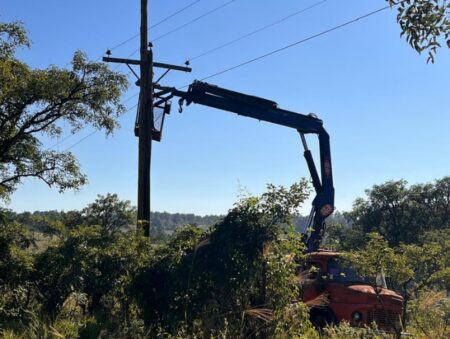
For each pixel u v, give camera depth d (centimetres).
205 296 707
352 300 1143
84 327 786
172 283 723
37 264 902
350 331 927
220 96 1572
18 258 894
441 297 968
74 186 1552
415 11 412
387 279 1195
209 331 679
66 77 1412
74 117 1511
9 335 712
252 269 686
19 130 1422
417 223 4384
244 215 717
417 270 1072
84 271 868
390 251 1002
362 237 4216
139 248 916
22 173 1498
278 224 716
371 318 1117
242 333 672
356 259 1037
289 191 720
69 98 1441
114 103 1522
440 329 886
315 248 1438
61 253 885
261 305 689
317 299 884
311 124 1608
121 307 832
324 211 1534
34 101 1404
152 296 762
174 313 712
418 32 416
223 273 688
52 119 1470
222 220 742
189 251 768
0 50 1316
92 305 912
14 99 1358
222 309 692
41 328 759
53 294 893
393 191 4347
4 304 837
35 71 1388
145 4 1468
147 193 1393
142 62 1455
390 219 4444
